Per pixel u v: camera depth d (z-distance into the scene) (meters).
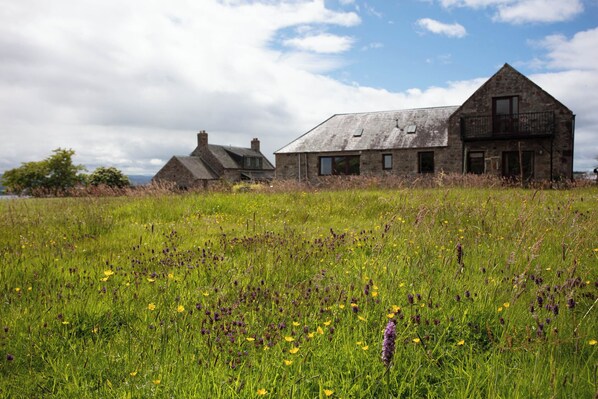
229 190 17.70
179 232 8.45
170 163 55.19
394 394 2.77
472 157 27.20
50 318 3.80
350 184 20.38
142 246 7.04
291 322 3.69
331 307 3.88
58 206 12.53
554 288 3.94
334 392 2.68
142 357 3.05
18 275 5.09
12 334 3.48
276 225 9.21
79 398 2.67
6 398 2.71
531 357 2.93
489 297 4.01
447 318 3.62
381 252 6.06
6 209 12.19
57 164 47.44
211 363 2.97
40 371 3.06
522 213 7.21
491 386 2.62
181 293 4.48
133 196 15.48
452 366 2.96
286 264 5.44
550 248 5.87
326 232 8.23
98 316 3.88
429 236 6.35
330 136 32.94
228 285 4.78
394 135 30.67
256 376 2.80
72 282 4.87
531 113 25.06
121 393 2.67
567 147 24.59
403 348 3.17
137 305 4.18
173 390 2.70
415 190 14.50
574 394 2.53
